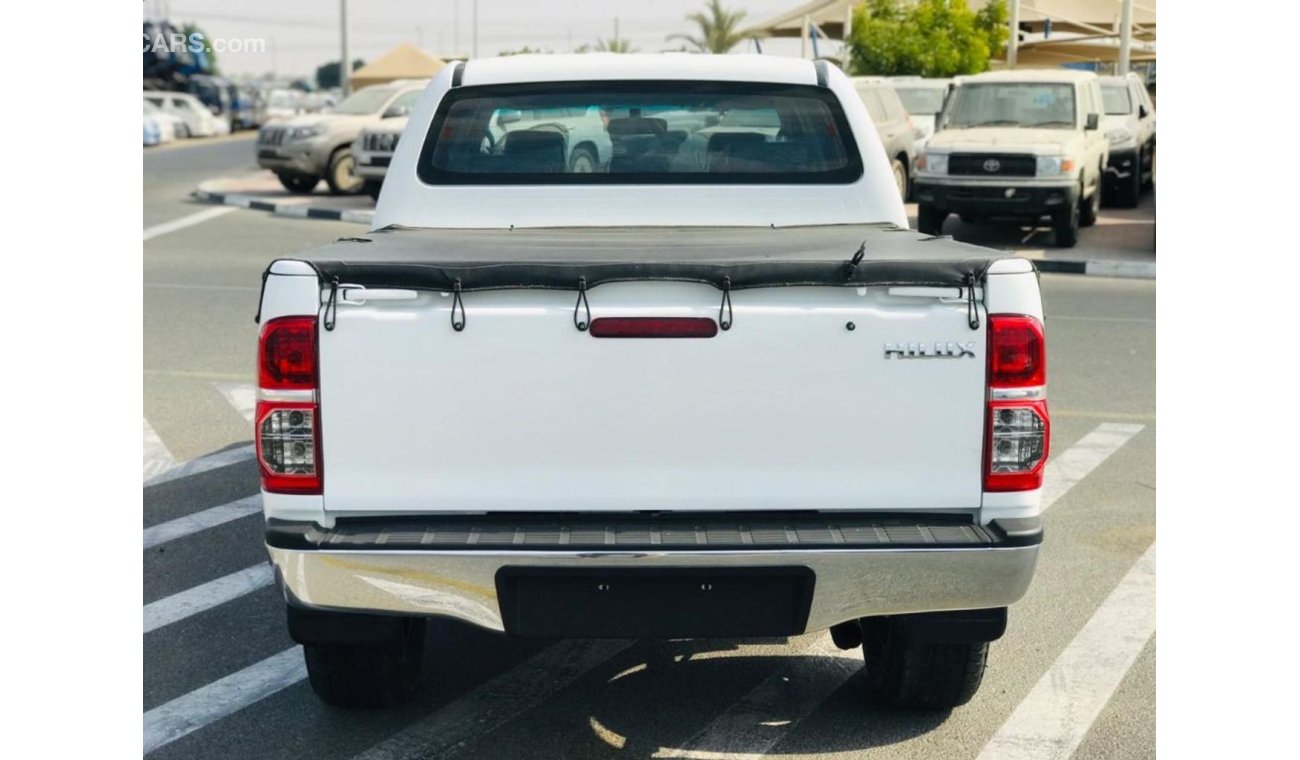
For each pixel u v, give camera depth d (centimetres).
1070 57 3606
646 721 445
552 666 491
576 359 363
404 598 366
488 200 516
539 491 368
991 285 364
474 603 365
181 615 541
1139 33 3284
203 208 2297
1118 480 739
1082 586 574
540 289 363
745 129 526
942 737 432
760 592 366
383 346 363
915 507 370
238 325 1189
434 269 361
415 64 4516
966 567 364
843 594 366
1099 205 2177
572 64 535
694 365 364
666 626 368
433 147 523
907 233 480
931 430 367
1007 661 495
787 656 500
